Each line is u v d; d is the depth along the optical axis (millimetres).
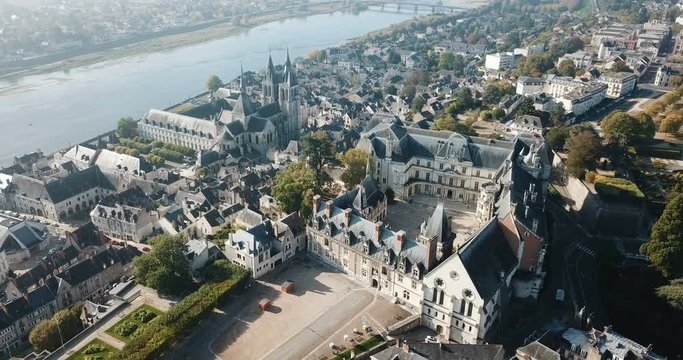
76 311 182375
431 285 161500
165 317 167000
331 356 157250
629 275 186125
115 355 153750
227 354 159500
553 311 172000
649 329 164250
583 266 195375
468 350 141125
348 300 182000
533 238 171625
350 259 193125
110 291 193750
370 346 159750
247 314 176125
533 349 141375
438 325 165375
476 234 166000
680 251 171125
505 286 167000
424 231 176500
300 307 178875
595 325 164875
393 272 178375
